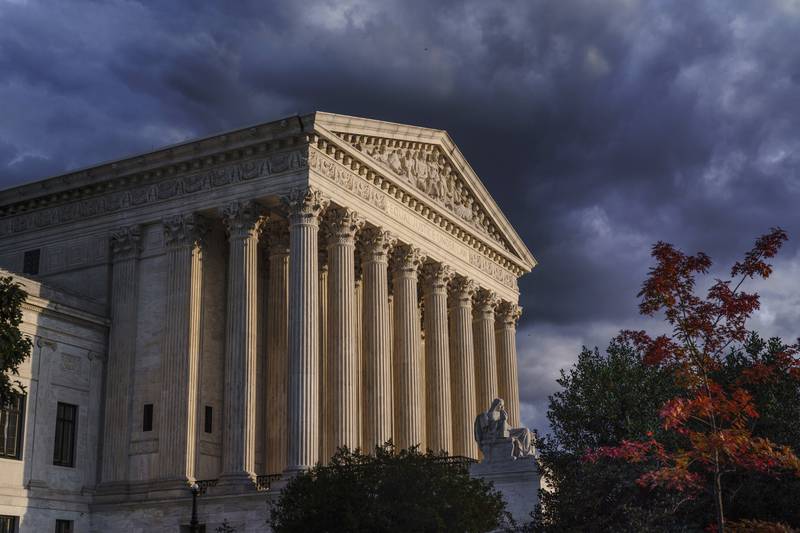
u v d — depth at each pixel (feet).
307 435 204.95
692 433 96.43
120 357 232.32
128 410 227.20
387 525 139.44
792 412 135.85
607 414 155.33
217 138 226.38
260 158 224.94
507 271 322.34
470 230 291.99
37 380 216.95
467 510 145.69
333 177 227.81
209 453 222.89
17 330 151.64
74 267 245.45
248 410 213.05
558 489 113.80
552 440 120.16
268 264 251.19
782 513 120.67
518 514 171.42
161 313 230.89
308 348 209.87
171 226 231.30
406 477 143.95
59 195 251.39
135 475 221.66
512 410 311.88
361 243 249.14
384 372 239.71
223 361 233.14
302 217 216.74
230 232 225.15
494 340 306.76
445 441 265.75
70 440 224.33
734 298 96.63
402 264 260.62
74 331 228.43
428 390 269.85
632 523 102.37
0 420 208.44
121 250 239.30
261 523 198.59
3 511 203.10
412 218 264.11
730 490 117.91
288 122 218.38
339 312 226.38
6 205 258.37
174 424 217.77
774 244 96.22
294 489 151.64
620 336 102.47
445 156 284.20
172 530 208.85
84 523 221.05
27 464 211.61
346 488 143.64
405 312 257.55
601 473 108.06
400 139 257.75
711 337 98.73
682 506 117.91
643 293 99.45
